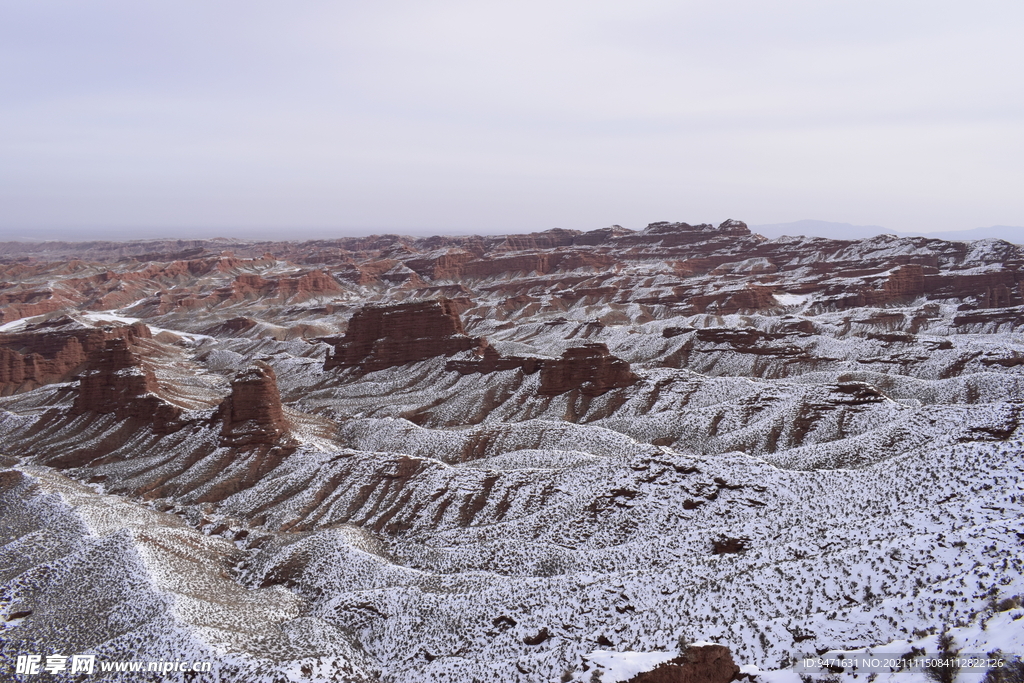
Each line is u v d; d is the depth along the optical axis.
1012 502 55.25
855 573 49.94
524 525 83.38
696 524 75.06
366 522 94.81
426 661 59.75
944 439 76.38
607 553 73.00
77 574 77.12
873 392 120.12
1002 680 33.94
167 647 58.09
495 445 121.69
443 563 79.50
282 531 95.38
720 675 42.09
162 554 78.69
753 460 82.44
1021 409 79.38
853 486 70.94
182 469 119.19
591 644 53.25
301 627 65.44
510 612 61.22
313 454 115.44
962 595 43.09
